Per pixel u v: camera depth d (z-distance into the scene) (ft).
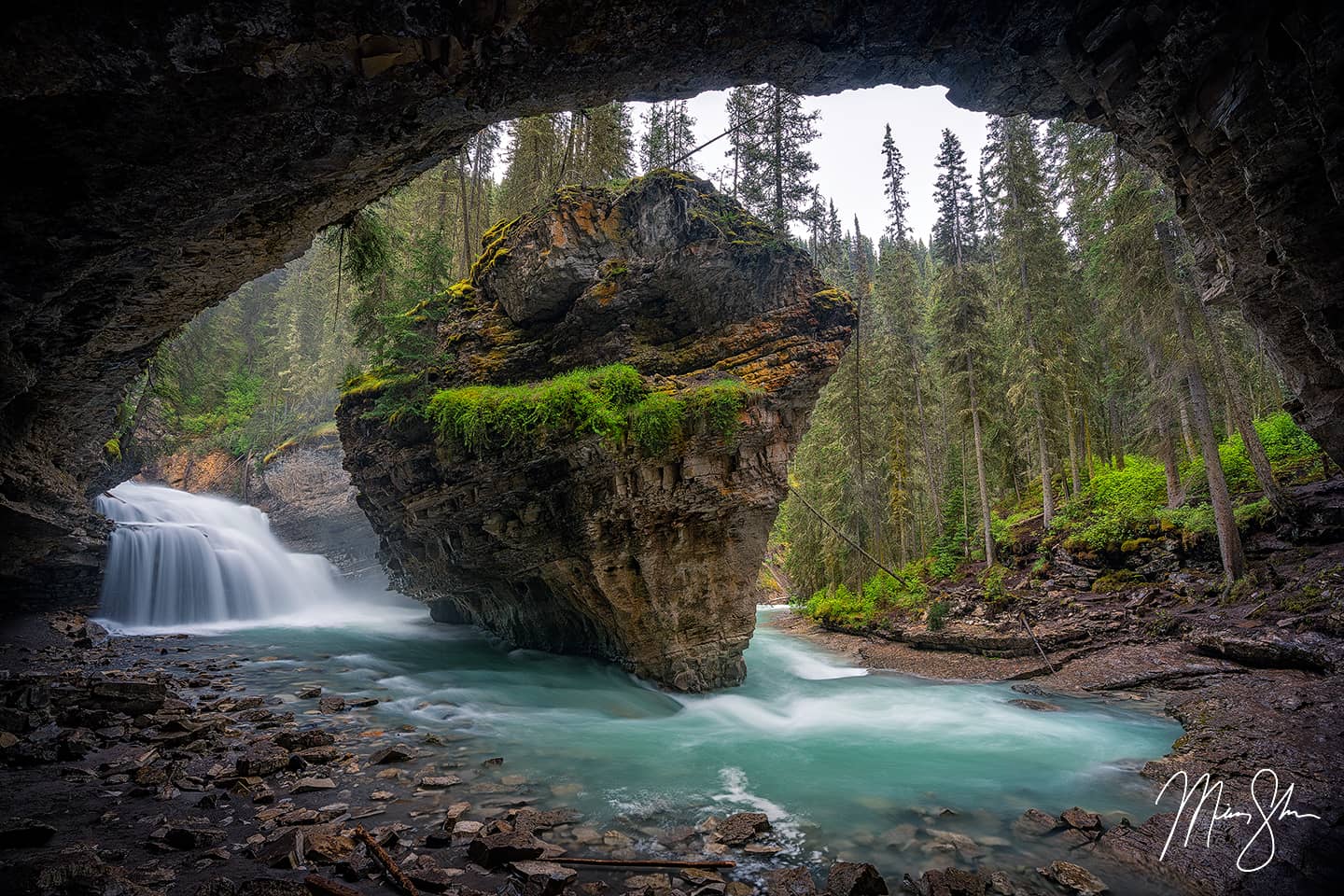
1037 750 38.27
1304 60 17.81
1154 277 67.36
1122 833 25.32
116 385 44.96
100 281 27.07
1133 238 66.28
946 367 100.78
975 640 69.46
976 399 95.09
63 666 51.85
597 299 56.13
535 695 51.11
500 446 53.36
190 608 90.84
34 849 20.39
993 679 60.34
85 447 62.28
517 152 99.60
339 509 118.01
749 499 53.98
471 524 60.13
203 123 18.33
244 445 138.21
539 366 60.59
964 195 115.65
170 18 14.17
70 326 31.01
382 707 43.83
